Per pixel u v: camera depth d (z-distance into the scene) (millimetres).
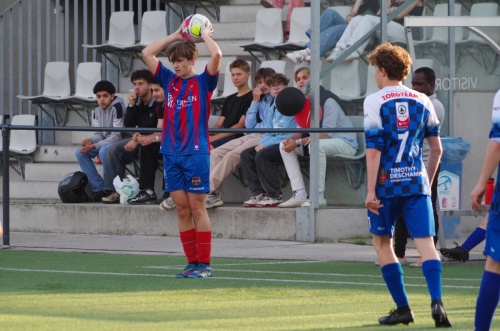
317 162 25984
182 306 15711
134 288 17875
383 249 14281
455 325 13977
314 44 25812
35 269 20891
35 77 39000
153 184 28984
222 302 16172
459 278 19406
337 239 26078
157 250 24562
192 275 19406
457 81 26938
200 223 19578
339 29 26266
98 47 35500
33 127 25078
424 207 14164
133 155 29672
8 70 38812
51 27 38938
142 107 29281
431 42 26750
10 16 37625
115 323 13992
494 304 12219
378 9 26609
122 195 28844
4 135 25281
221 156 27547
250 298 16656
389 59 14305
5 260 22656
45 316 14633
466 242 21078
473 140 27031
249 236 26734
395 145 14164
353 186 26500
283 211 26312
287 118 26859
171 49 19312
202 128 19453
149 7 36312
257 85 27969
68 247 25422
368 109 14164
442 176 24031
